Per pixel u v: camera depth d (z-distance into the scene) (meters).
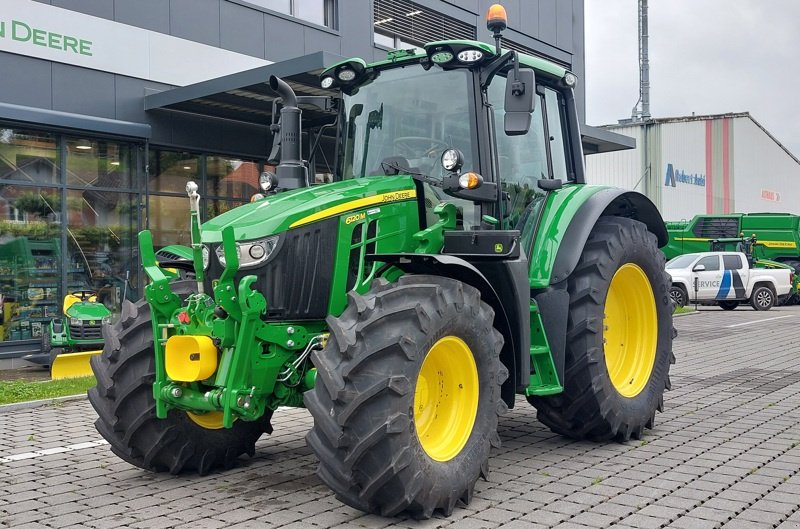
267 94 12.26
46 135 11.80
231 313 4.37
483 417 4.62
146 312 5.04
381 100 5.68
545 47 20.75
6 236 11.42
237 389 4.37
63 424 7.05
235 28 13.91
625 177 35.88
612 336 6.33
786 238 25.80
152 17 12.88
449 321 4.38
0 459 5.72
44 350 11.13
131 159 12.76
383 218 5.01
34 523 4.22
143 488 4.91
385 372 4.05
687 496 4.54
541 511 4.30
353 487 4.11
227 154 14.04
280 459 5.65
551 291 5.58
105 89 12.38
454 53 5.30
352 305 4.32
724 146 37.47
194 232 4.58
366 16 15.94
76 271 12.14
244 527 4.11
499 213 5.46
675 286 21.36
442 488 4.20
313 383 4.56
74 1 12.01
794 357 11.16
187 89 12.18
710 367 10.17
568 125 6.54
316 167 5.94
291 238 4.62
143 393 4.88
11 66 11.36
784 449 5.65
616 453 5.61
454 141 5.38
